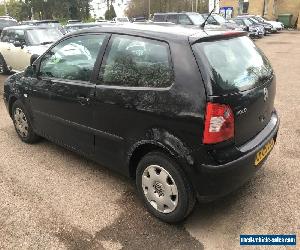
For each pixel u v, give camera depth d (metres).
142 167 3.45
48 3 59.22
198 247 3.10
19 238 3.23
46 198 3.85
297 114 6.65
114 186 4.07
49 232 3.31
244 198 3.80
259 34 25.05
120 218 3.50
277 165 4.52
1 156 4.88
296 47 18.94
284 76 10.56
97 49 3.84
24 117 5.14
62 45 4.33
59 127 4.43
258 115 3.42
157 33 3.37
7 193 3.95
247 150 3.20
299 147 5.07
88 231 3.32
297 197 3.80
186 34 3.26
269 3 42.16
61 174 4.36
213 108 2.91
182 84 3.06
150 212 3.53
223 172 3.01
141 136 3.35
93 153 4.03
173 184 3.22
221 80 3.02
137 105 3.33
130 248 3.10
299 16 38.31
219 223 3.41
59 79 4.29
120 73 3.56
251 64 3.54
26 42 10.02
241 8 42.78
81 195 3.90
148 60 3.35
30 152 4.99
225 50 3.34
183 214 3.24
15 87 5.05
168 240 3.19
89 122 3.90
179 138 3.08
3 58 10.91
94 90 3.75
